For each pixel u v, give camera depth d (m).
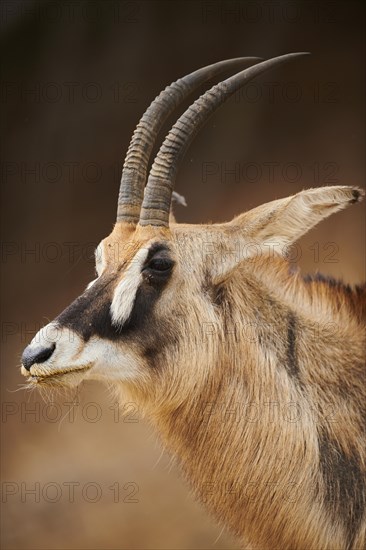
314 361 17.86
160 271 17.67
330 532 17.03
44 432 46.66
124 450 43.72
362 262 49.12
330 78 54.12
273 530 17.48
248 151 55.25
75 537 38.81
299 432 17.25
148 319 17.64
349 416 17.50
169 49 54.50
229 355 17.91
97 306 17.31
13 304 55.44
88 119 55.59
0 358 51.75
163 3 53.91
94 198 55.97
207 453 18.02
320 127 54.50
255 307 18.16
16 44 53.94
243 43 54.03
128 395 18.45
